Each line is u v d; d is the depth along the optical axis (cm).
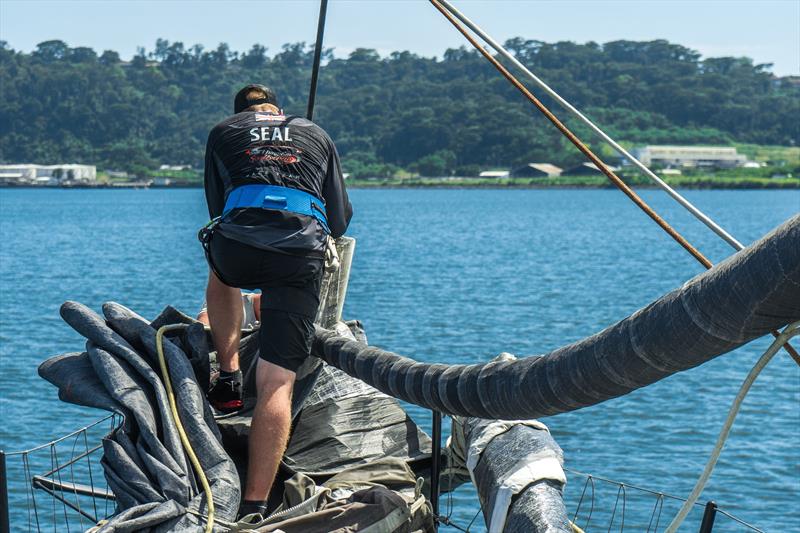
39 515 1238
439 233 9975
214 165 477
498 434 423
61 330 3353
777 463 1773
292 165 464
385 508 420
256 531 405
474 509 1306
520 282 5291
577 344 346
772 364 2800
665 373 321
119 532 388
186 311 4116
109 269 6006
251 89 507
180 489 414
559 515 366
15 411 1980
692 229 10638
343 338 488
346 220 491
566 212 15375
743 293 292
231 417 504
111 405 449
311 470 504
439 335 3356
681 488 1619
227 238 453
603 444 1875
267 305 454
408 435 525
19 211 15838
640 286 5212
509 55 468
